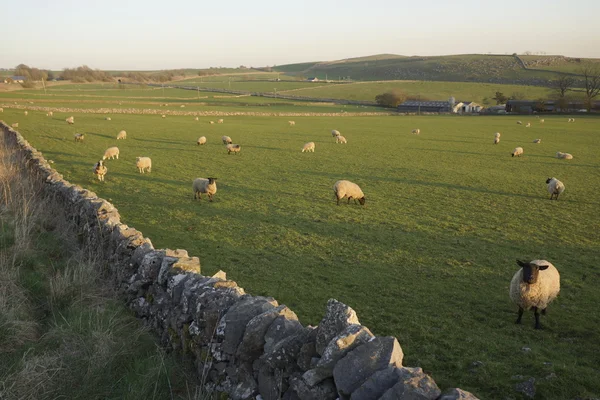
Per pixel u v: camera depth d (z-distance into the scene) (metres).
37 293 7.78
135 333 6.75
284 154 40.25
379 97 158.12
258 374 4.88
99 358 5.74
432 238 17.14
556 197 24.53
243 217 19.47
